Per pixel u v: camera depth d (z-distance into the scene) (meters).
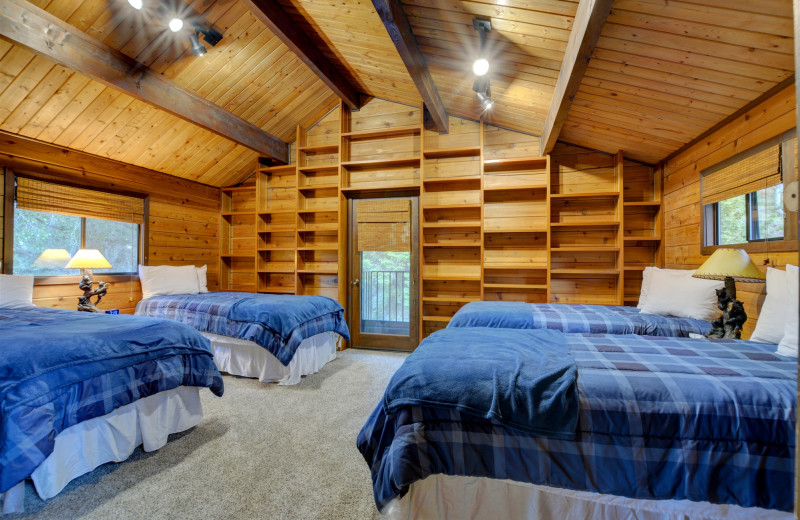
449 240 4.39
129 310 4.11
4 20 2.21
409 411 1.30
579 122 3.35
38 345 1.64
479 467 1.23
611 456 1.16
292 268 5.09
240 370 3.35
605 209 3.97
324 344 3.82
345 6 2.80
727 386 1.19
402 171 4.55
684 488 1.11
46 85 2.92
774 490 1.06
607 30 1.95
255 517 1.52
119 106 3.40
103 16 2.64
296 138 4.89
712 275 2.06
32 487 1.70
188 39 3.06
